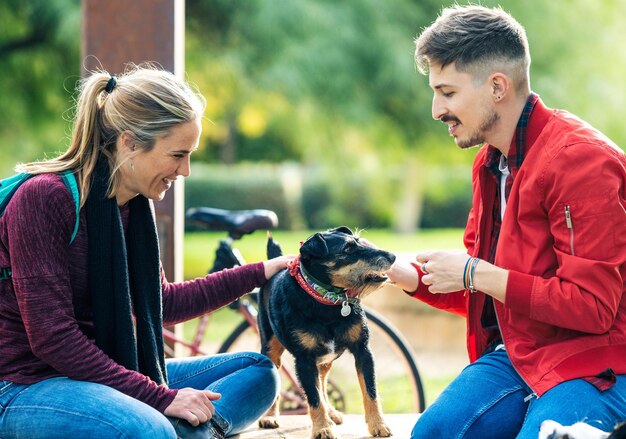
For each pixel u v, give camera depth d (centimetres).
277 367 381
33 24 1283
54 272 265
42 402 263
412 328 727
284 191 1489
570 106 1389
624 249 262
